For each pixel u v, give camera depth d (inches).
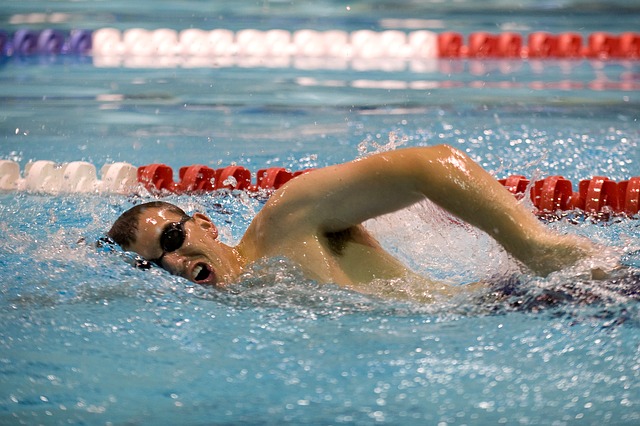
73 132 722.2
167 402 245.1
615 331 279.0
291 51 1224.2
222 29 1338.6
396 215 335.9
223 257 313.7
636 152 616.4
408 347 273.7
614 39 1143.0
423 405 238.7
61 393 252.2
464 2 1697.8
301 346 277.7
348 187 300.8
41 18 1433.3
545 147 634.2
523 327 285.4
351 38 1232.8
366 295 303.3
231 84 964.6
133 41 1230.3
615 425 224.5
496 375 254.7
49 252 382.0
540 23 1402.6
